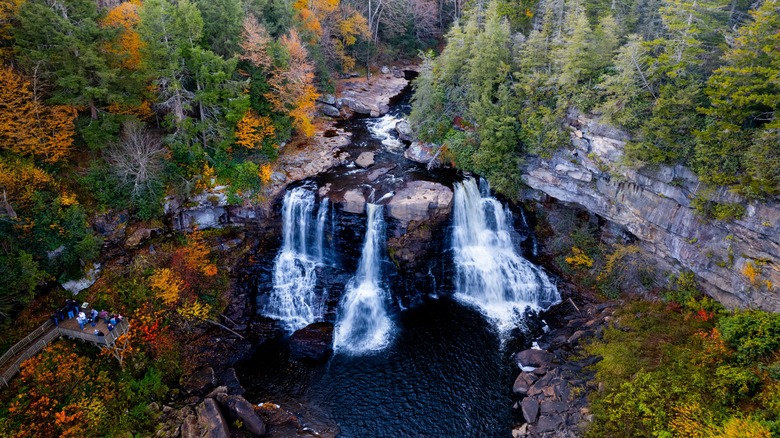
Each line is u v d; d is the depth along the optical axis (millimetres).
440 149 43031
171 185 34812
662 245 31422
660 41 29562
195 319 32562
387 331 34750
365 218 36906
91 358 27203
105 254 31625
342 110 56500
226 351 32000
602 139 32719
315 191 38219
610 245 36594
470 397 28906
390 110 58750
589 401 26344
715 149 26594
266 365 31625
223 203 36438
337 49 61844
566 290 36781
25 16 27906
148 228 33469
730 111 26016
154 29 32094
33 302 28422
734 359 24516
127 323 28422
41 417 23922
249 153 39969
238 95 37000
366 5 69812
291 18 47875
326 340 32688
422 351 32688
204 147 37625
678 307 30641
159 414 26375
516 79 41562
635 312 32094
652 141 29469
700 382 23750
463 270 38938
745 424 20594
